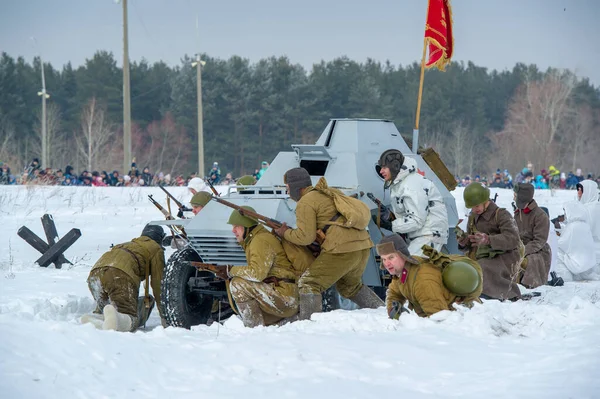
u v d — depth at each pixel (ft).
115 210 95.20
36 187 114.11
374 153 43.93
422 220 39.83
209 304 40.27
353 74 365.20
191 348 27.35
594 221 59.82
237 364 25.85
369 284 40.81
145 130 347.56
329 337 28.94
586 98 372.17
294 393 22.95
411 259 31.50
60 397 22.18
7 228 76.69
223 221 37.52
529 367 25.38
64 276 51.34
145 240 39.45
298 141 339.98
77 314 40.22
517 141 355.15
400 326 30.58
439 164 46.91
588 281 57.16
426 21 53.26
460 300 31.65
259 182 43.55
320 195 35.60
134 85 358.43
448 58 54.80
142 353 26.18
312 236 35.04
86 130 310.65
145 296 39.86
